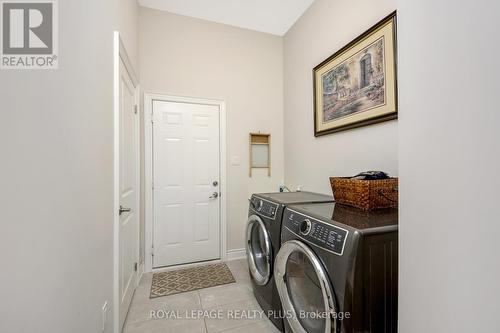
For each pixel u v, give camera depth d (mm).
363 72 1796
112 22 1457
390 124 1605
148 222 2541
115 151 1492
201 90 2762
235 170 2922
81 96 961
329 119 2195
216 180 2846
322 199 1820
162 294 2082
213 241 2828
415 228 659
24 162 616
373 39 1700
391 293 997
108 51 1373
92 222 1085
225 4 2508
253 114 2996
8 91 572
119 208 1529
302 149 2682
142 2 2471
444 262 583
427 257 626
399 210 710
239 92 2932
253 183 3004
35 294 647
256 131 3008
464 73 529
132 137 2137
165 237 2629
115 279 1479
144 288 2188
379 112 1658
